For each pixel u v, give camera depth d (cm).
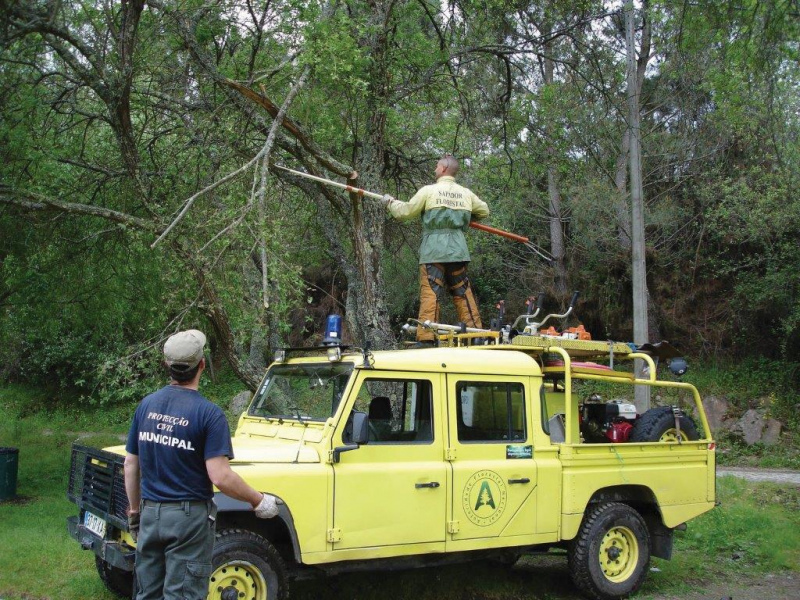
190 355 404
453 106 1292
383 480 561
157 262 1027
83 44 850
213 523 398
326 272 2105
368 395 575
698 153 2128
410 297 2041
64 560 700
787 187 1755
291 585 665
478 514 600
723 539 877
